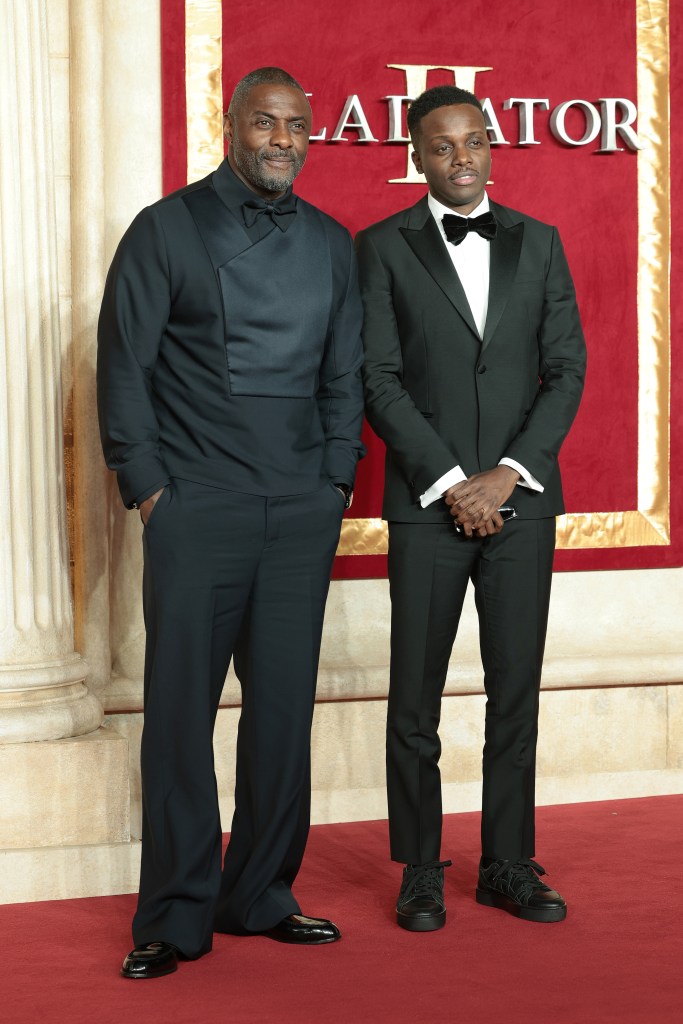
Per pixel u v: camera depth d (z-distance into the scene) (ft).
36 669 11.93
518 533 10.76
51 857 11.64
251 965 9.75
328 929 10.21
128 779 12.03
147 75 13.28
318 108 13.69
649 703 14.62
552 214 14.38
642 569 14.82
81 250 12.73
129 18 13.20
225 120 10.16
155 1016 8.77
